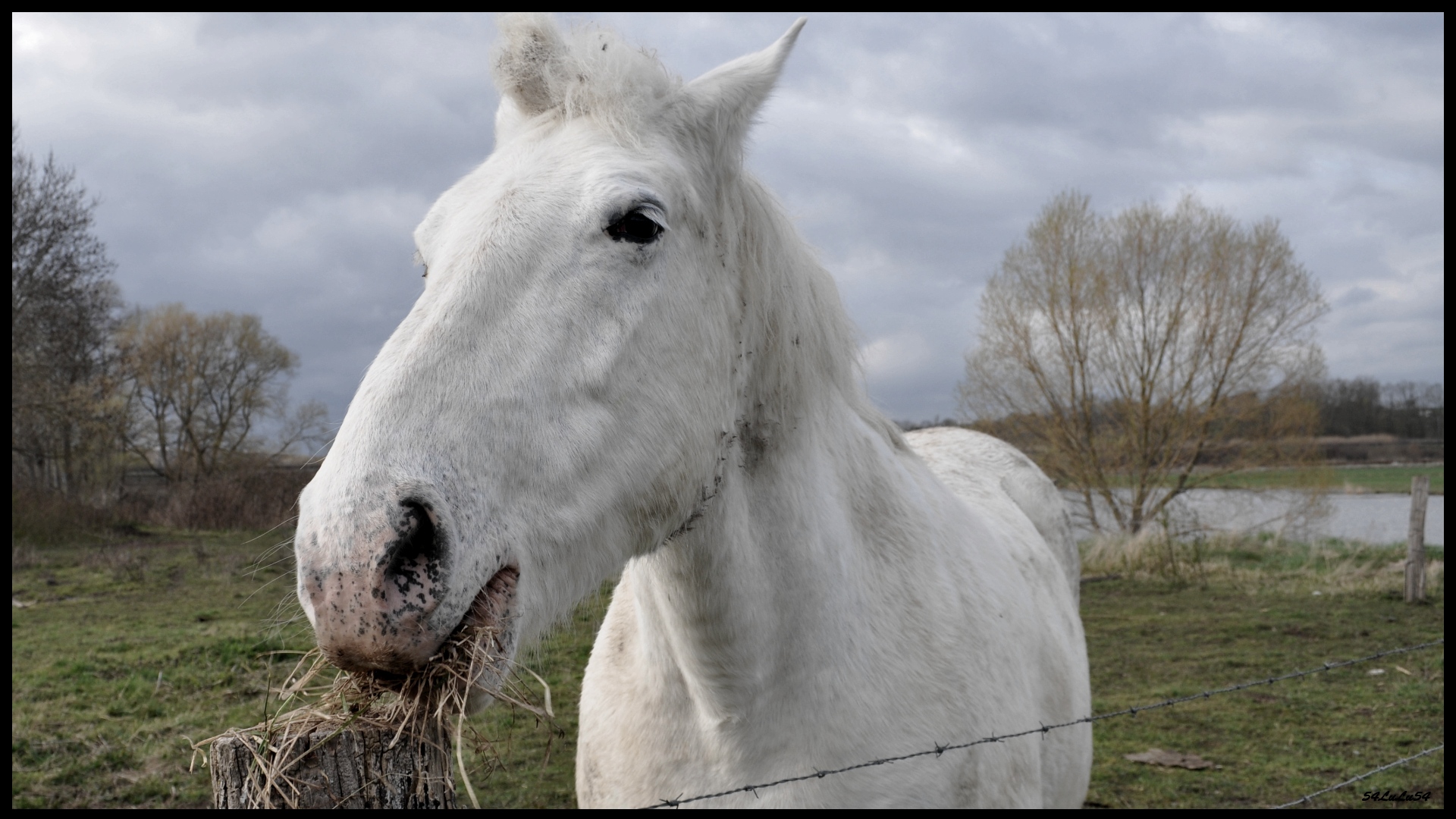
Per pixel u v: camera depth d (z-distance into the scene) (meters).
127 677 5.69
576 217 1.27
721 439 1.46
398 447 1.09
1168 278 13.17
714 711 1.59
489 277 1.22
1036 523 3.08
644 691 1.73
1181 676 6.51
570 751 4.27
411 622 1.04
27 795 3.96
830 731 1.59
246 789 1.02
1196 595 10.02
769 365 1.58
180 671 5.80
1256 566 11.73
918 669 1.71
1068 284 13.36
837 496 1.73
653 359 1.33
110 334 18.14
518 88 1.44
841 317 1.80
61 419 16.38
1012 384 14.26
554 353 1.23
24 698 5.25
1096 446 13.78
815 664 1.59
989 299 14.22
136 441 19.02
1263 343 13.18
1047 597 2.44
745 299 1.55
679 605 1.53
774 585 1.55
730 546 1.48
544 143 1.36
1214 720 5.45
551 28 1.45
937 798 1.64
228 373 20.02
